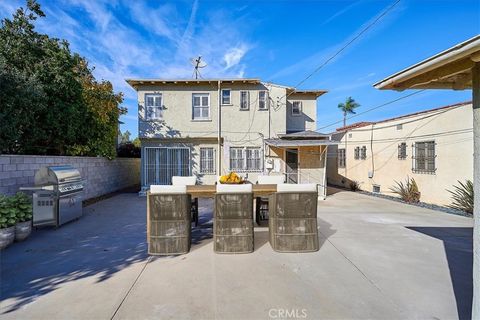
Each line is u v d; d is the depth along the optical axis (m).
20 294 2.89
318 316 2.51
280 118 12.34
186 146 12.22
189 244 4.32
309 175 11.19
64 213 5.98
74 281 3.21
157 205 4.12
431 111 8.94
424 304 2.72
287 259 3.95
